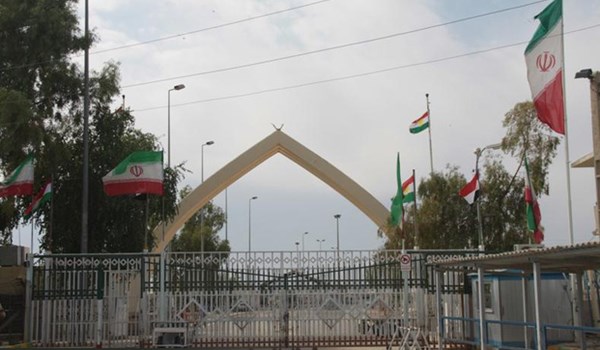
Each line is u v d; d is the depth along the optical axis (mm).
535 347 19344
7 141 25203
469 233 33094
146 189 24531
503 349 19172
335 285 21641
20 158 27781
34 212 28156
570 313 20109
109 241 31188
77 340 21609
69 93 29953
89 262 21969
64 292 21844
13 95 24875
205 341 21312
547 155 33688
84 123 26625
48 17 28547
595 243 12922
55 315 21719
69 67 29719
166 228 42844
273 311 21484
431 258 21781
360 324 21438
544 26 19156
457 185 33312
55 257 21984
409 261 20094
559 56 18984
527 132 33844
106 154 31094
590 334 20062
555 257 14586
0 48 28625
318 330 21406
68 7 29766
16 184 24953
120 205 30688
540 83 19141
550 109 18953
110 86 30953
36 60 28891
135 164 24688
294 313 21484
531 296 19859
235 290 21594
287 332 21281
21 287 22406
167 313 21516
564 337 19969
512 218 33312
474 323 20766
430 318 21391
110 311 21656
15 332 22016
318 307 21484
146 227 27297
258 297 21531
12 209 28766
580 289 17953
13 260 23734
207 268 21703
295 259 21750
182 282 21688
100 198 30750
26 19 28578
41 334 21641
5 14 28391
